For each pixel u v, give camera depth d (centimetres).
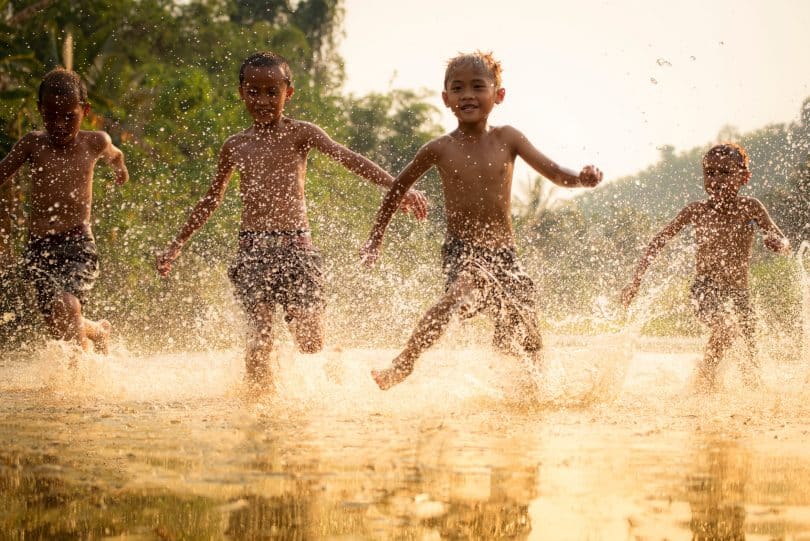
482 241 404
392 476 176
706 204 522
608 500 157
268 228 451
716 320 494
